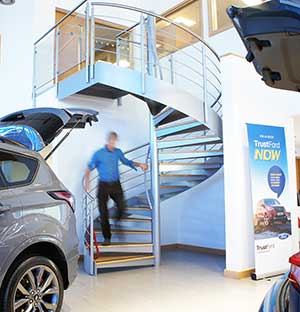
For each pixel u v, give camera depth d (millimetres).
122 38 6715
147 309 3203
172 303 3375
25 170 2670
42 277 2615
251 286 3977
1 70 5570
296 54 1516
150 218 5258
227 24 6480
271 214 4559
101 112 6039
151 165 5316
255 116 4727
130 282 4160
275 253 4516
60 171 5441
